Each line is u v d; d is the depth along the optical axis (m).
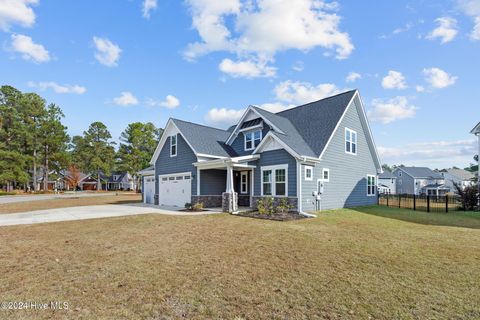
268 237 7.66
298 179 13.30
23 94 46.59
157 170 21.39
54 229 9.01
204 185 17.44
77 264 5.23
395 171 55.22
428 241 7.30
